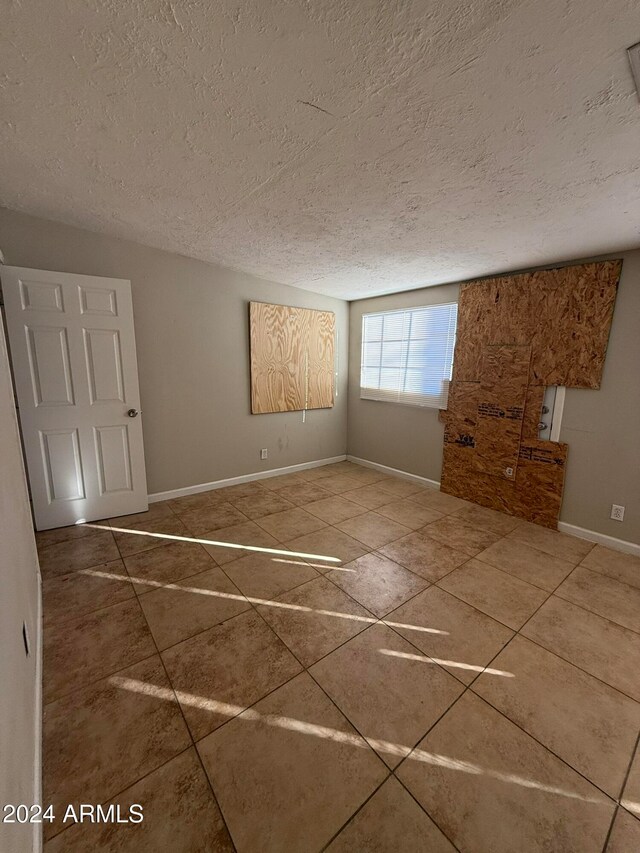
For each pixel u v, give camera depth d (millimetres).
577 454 2801
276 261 3143
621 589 2180
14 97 1237
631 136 1290
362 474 4410
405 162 1543
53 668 1567
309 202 1972
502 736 1323
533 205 1864
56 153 1594
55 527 2838
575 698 1476
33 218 2500
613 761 1246
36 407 2645
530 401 3014
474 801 1126
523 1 834
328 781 1173
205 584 2180
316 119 1303
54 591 2092
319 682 1529
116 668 1576
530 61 999
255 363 3859
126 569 2318
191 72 1111
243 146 1494
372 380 4500
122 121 1363
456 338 3504
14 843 777
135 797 1118
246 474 4035
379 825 1063
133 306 3043
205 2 885
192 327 3406
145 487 3188
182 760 1223
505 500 3264
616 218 1969
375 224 2225
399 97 1170
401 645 1733
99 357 2828
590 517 2773
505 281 3084
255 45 1005
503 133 1316
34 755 1139
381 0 853
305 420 4473
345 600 2055
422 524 3041
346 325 4742
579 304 2678
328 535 2834
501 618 1924
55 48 1036
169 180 1817
